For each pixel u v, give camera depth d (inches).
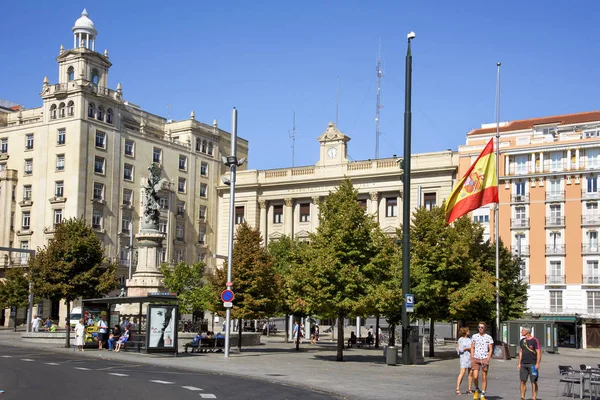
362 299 1453.0
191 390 861.2
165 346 1518.2
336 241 1510.8
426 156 3319.4
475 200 1636.3
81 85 3341.5
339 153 3558.1
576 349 2866.6
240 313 1697.8
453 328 3129.9
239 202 3794.3
